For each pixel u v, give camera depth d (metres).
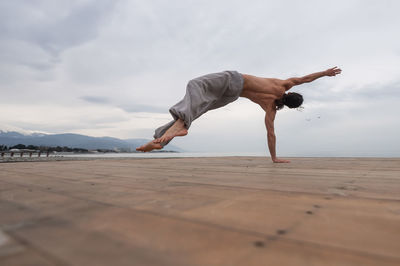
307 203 0.86
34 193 1.06
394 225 0.61
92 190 1.13
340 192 1.07
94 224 0.62
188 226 0.60
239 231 0.57
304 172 1.96
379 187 1.20
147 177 1.67
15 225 0.61
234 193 1.05
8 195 1.02
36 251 0.45
